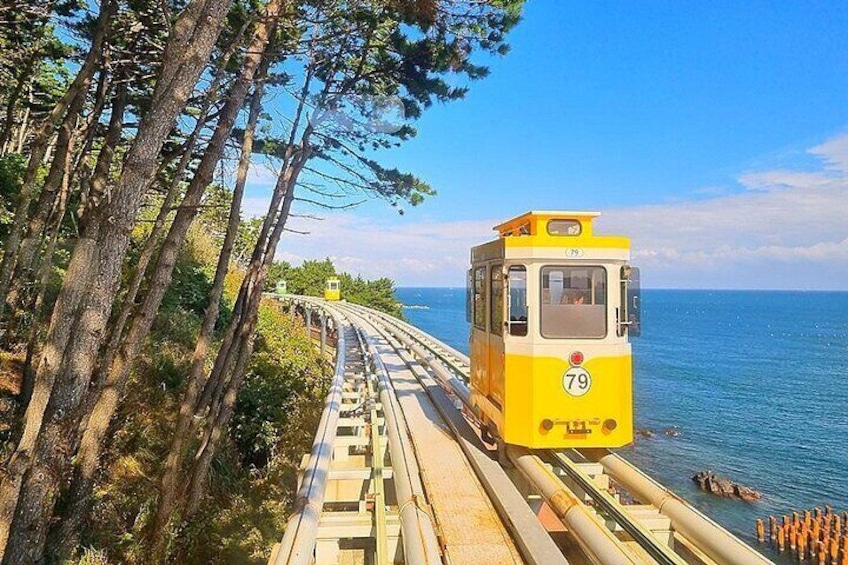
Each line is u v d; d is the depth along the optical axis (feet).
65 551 19.99
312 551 15.71
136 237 59.06
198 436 36.11
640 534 16.14
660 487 19.54
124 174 17.04
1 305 31.76
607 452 23.45
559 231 23.30
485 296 27.20
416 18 32.53
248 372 49.32
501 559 16.67
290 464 40.96
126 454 31.42
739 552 14.80
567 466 21.33
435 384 43.68
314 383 59.98
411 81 38.45
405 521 17.62
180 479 31.55
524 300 22.82
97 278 17.07
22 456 17.58
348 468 27.89
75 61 33.17
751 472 88.07
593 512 19.24
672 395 149.69
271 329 73.77
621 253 22.98
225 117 24.13
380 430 30.96
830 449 99.45
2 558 16.31
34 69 43.52
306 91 38.09
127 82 31.94
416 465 23.26
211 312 30.17
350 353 66.64
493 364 25.45
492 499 21.24
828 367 210.38
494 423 24.88
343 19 33.88
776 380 177.58
